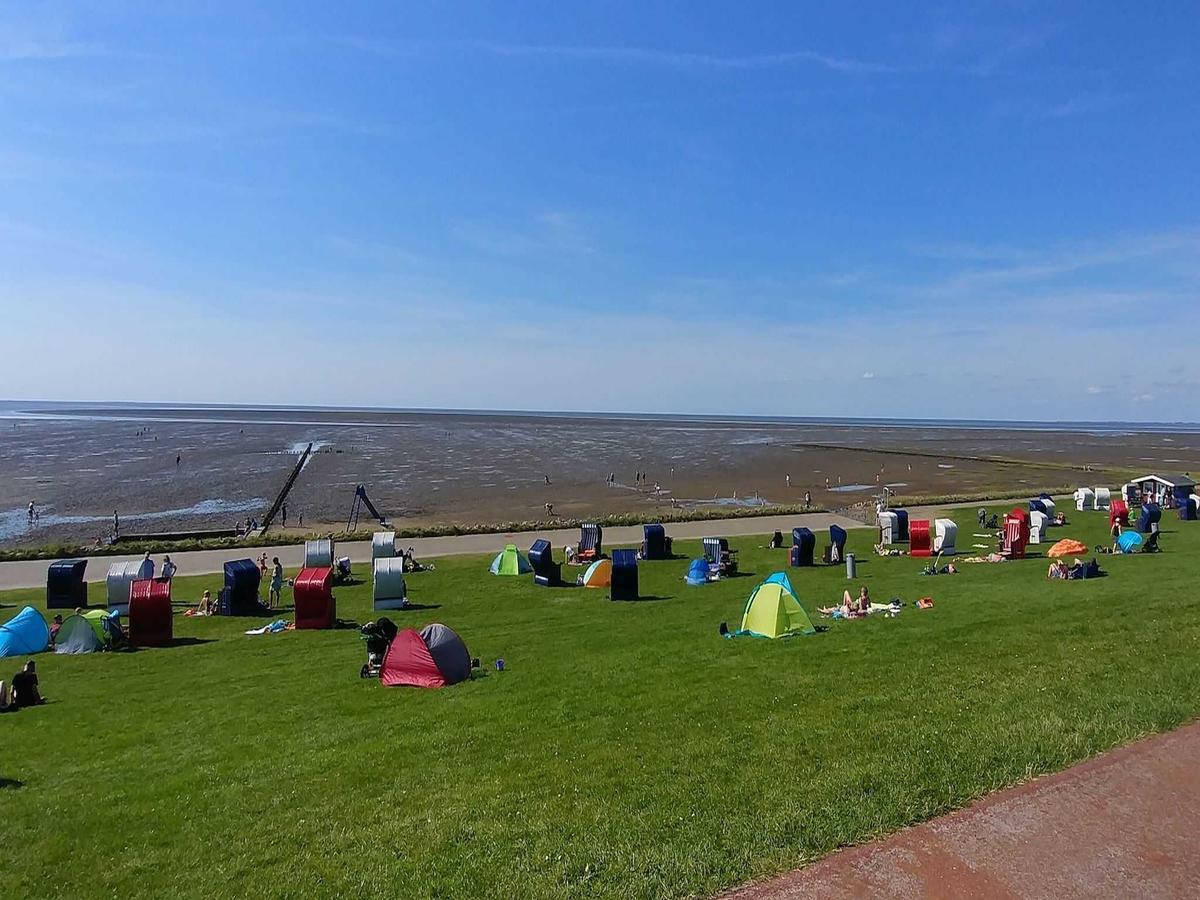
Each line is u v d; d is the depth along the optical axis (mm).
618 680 18219
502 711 16125
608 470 105125
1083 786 8531
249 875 9281
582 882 7707
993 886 6719
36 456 117625
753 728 12750
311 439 162500
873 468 110000
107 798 12844
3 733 17812
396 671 20469
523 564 42062
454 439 169750
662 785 10398
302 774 13117
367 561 44938
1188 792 8266
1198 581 28453
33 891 9625
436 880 8336
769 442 175500
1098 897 6512
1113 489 78125
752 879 7230
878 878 6949
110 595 33875
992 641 18469
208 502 72938
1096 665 14445
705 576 37656
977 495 70875
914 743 10664
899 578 35906
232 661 25047
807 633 23359
